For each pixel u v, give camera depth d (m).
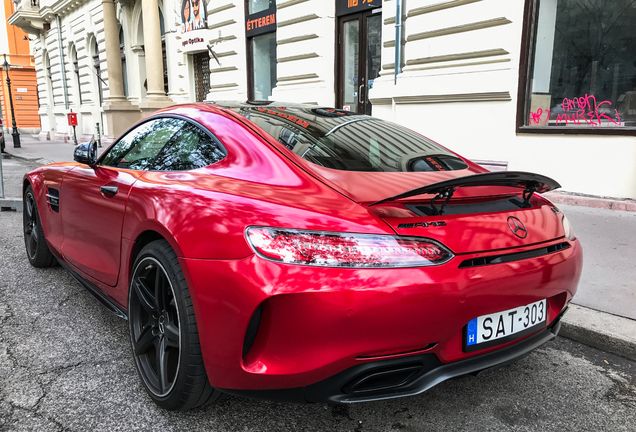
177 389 1.78
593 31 5.60
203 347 1.66
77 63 20.92
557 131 5.72
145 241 2.12
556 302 1.99
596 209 5.34
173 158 2.28
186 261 1.67
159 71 13.18
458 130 6.65
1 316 2.87
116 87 15.96
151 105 12.99
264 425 1.87
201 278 1.63
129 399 2.02
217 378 1.65
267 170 1.87
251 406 2.00
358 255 1.48
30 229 3.82
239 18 11.01
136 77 16.45
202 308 1.63
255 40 10.92
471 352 1.68
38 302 3.10
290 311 1.47
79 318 2.86
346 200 1.67
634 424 1.95
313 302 1.44
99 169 2.73
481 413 2.00
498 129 6.24
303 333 1.47
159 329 1.95
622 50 5.43
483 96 6.27
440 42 6.66
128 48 16.39
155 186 2.07
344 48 8.89
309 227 1.52
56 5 20.84
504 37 6.01
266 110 2.42
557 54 5.89
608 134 5.38
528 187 1.92
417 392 1.60
